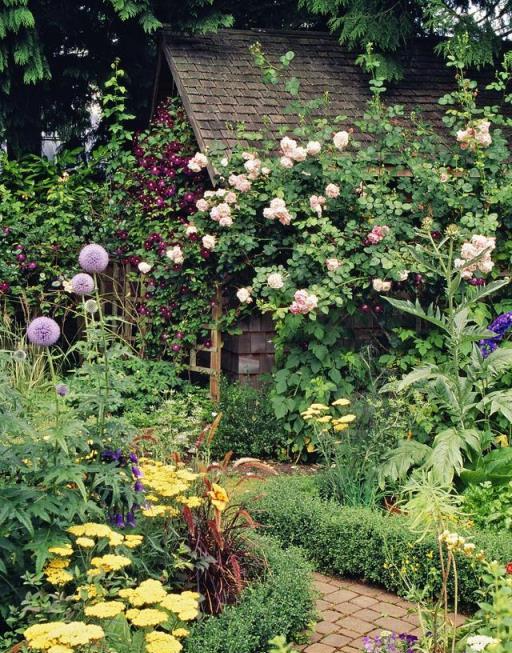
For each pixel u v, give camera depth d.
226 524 5.06
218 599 4.49
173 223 9.95
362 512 5.79
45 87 12.21
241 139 9.49
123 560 3.76
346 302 8.52
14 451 3.90
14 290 10.80
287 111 8.85
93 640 3.41
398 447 6.64
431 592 5.19
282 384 8.37
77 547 4.09
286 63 9.21
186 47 11.04
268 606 4.46
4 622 3.94
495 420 7.53
